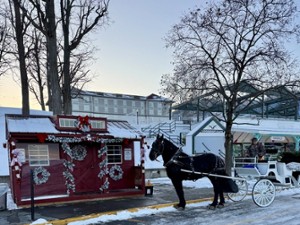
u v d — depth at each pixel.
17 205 10.00
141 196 12.10
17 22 20.33
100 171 11.94
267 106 38.22
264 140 29.31
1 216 8.88
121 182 12.62
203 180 16.88
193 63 16.00
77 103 62.81
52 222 8.20
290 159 14.95
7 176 14.02
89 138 11.32
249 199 11.93
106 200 11.30
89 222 8.57
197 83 15.91
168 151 10.25
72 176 11.27
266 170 11.79
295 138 31.44
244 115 34.50
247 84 16.11
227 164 15.37
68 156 11.29
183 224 8.28
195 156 10.50
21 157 10.26
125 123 13.80
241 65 15.41
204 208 10.42
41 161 10.95
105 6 19.70
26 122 11.16
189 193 12.86
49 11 15.77
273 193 10.95
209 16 15.53
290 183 12.58
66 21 17.66
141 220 8.80
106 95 69.00
